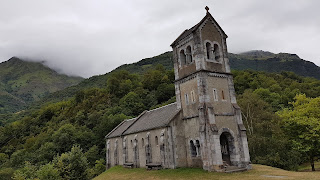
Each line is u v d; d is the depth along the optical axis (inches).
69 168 1262.3
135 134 1569.9
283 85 3614.7
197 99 1187.3
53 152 2455.7
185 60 1350.9
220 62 1268.5
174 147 1220.5
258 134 1739.7
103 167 2119.8
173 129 1241.4
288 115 1510.8
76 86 6476.4
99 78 6555.1
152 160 1360.7
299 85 3592.5
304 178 877.8
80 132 2709.2
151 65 6879.9
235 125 1207.6
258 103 1940.2
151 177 1118.4
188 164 1224.2
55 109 3976.4
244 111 1939.0
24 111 5467.5
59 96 5910.4
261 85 3275.1
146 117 1699.1
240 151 1170.6
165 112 1473.9
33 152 2640.3
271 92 2950.3
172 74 4269.2
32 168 1373.0
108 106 3489.2
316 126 1369.3
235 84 3336.6
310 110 1491.1
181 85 1307.8
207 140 1087.6
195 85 1203.9
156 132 1341.0
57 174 1159.0
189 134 1232.2
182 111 1286.9
